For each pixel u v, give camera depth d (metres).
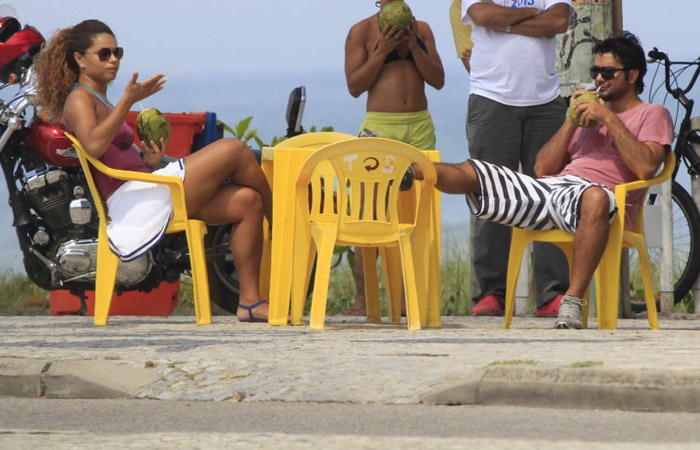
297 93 24.38
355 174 19.03
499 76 24.78
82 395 12.85
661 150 19.44
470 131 25.22
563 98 25.42
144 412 11.48
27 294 30.20
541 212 19.27
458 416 10.72
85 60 20.80
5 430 10.41
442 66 25.89
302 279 19.84
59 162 21.80
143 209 20.05
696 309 27.59
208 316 20.45
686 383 10.76
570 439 9.45
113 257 20.41
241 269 20.98
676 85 27.41
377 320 22.22
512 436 9.65
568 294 19.25
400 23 24.92
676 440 9.30
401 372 12.39
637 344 14.86
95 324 20.50
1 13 23.48
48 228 22.44
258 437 9.85
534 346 14.69
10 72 22.59
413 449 9.15
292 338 16.81
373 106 25.66
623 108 20.19
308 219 19.78
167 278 22.45
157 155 20.98
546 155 20.34
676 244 27.98
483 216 19.44
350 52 25.73
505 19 24.55
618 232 19.11
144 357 13.80
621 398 10.91
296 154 19.81
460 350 14.20
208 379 12.77
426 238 19.94
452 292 30.61
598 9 26.16
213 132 24.98
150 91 19.81
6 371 13.28
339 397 11.76
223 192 20.72
